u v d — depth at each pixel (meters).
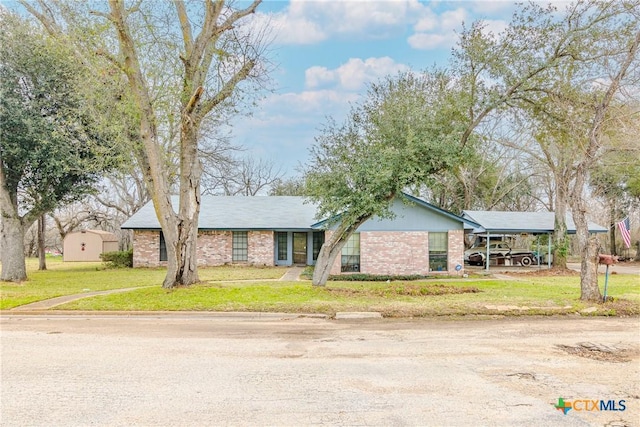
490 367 6.35
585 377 5.90
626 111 12.65
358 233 21.61
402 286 15.80
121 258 25.89
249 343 7.91
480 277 20.62
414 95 16.41
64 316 10.74
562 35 13.81
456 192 35.50
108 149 16.77
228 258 25.67
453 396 5.17
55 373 6.04
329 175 14.73
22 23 17.34
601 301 11.98
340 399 5.07
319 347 7.60
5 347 7.57
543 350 7.37
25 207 20.05
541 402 4.99
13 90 17.36
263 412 4.69
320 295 13.03
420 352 7.24
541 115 15.15
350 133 14.97
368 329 9.21
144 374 6.00
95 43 13.02
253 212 27.20
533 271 23.61
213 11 12.78
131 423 4.41
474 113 15.27
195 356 6.97
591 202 37.88
